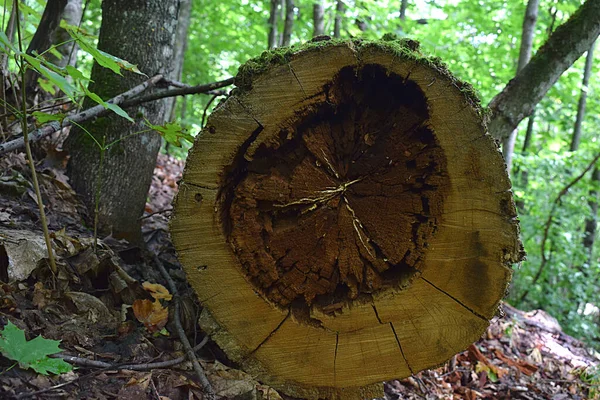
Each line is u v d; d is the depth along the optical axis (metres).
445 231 2.09
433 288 2.14
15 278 2.19
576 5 6.94
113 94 3.26
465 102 1.97
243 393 2.12
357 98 2.10
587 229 8.34
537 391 3.40
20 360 1.71
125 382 1.94
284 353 2.20
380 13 6.54
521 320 4.86
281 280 2.15
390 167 2.12
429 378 3.13
